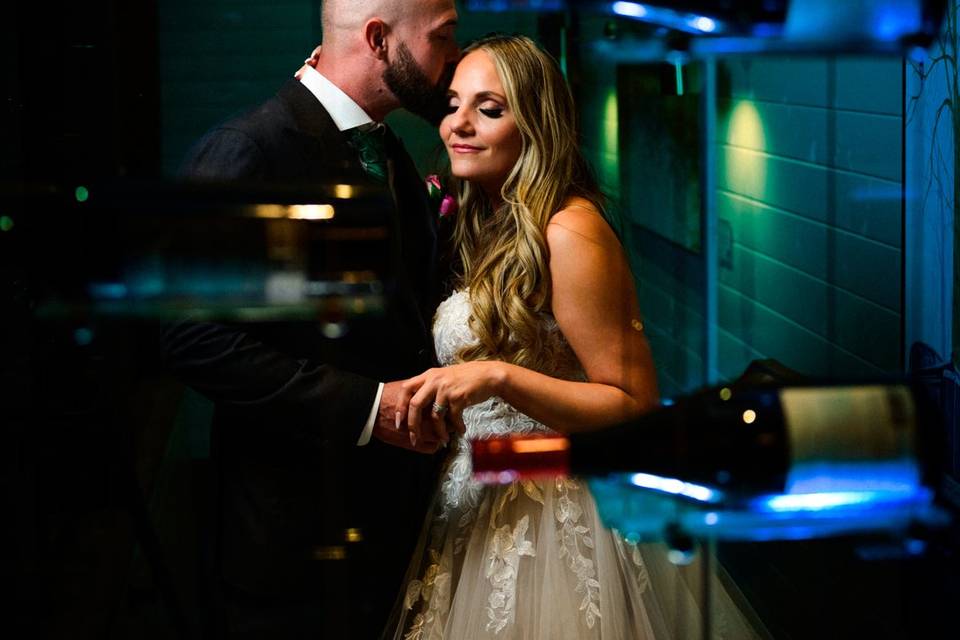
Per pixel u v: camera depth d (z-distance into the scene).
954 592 1.02
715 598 1.17
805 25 0.97
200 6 1.83
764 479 1.03
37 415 1.46
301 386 1.71
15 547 1.44
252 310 1.14
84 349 1.50
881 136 1.22
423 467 1.85
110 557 1.59
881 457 1.02
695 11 0.99
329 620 1.69
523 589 1.77
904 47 0.97
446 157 1.90
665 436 1.09
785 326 1.13
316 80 1.81
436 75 1.78
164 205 1.11
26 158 1.42
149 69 1.71
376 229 1.17
